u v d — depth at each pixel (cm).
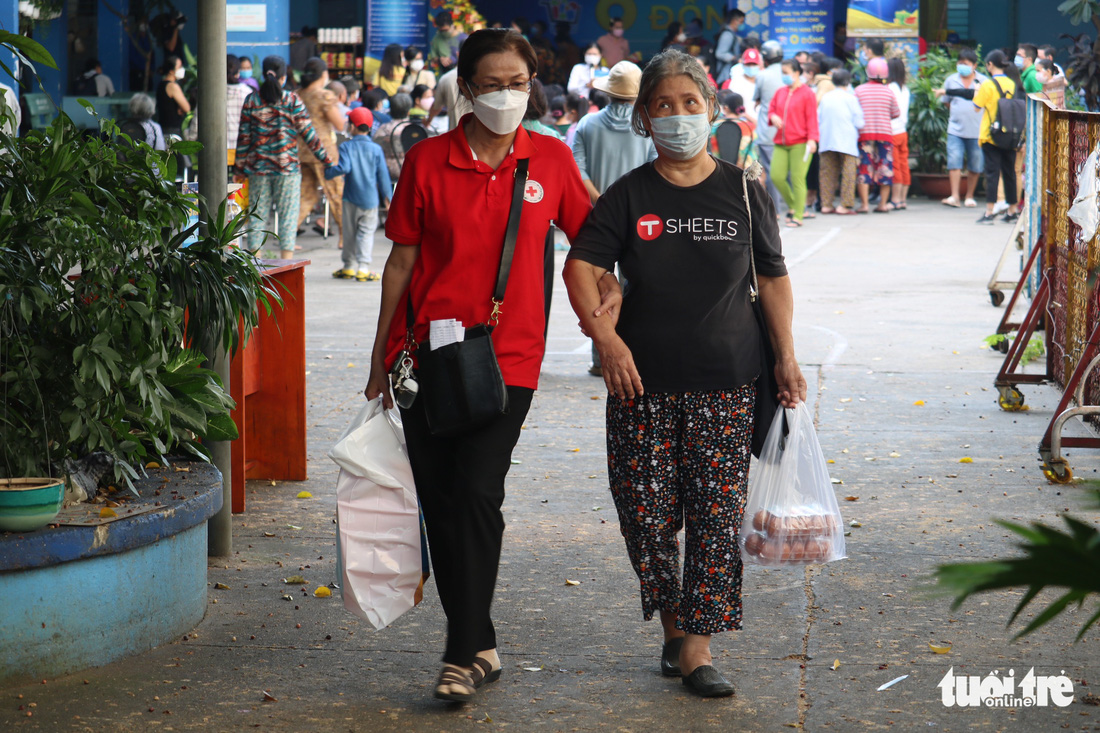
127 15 3653
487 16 5038
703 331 591
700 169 597
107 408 644
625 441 608
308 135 2002
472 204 591
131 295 655
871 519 897
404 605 619
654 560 620
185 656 651
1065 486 979
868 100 3241
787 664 642
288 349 994
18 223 618
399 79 3422
